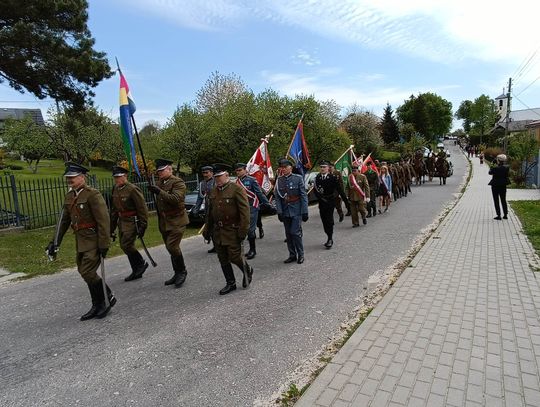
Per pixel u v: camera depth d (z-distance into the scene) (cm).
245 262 584
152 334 440
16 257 842
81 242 488
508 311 459
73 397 327
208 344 412
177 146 2266
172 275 672
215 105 3142
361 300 523
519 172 2236
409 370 339
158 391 331
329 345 402
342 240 916
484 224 1017
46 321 491
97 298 494
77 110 1486
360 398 303
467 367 341
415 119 8306
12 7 1179
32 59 1261
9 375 365
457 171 3575
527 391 305
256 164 989
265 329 443
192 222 1266
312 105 2373
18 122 3722
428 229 1002
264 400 314
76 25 1320
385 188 1339
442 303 489
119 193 634
